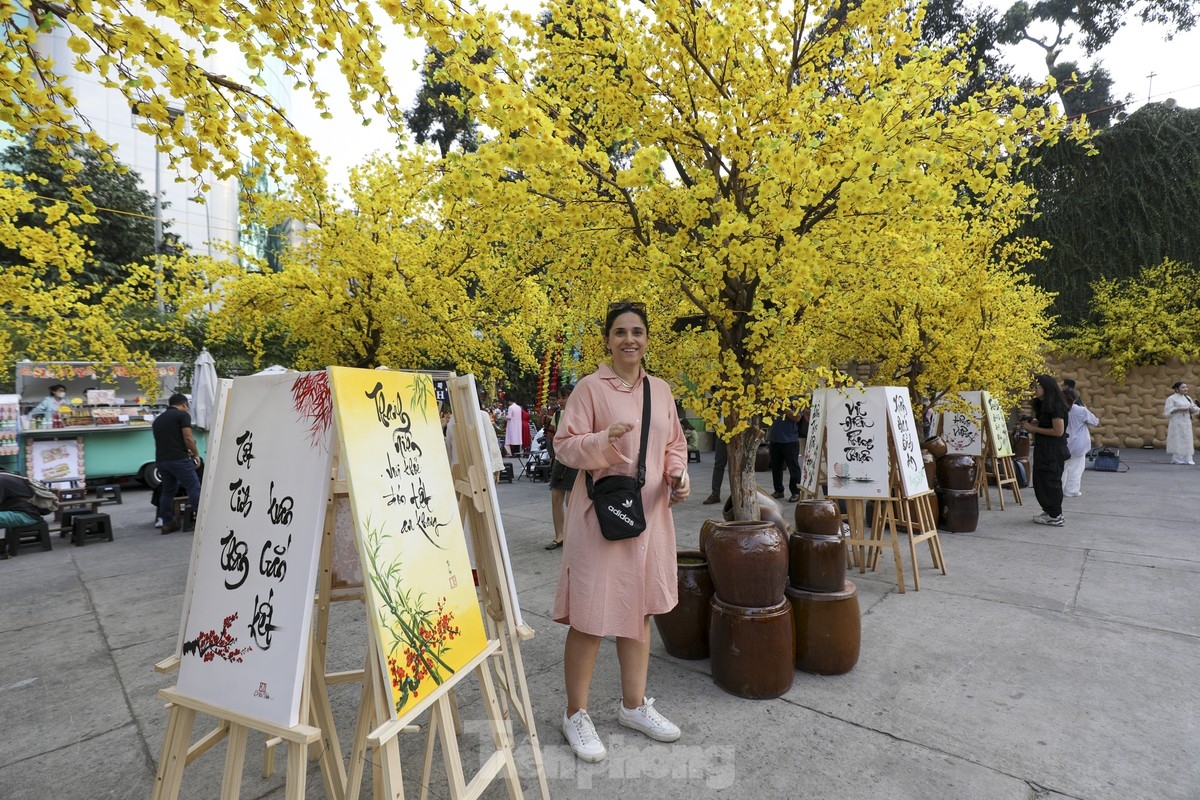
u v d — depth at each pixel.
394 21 1.82
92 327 6.08
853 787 2.10
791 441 7.64
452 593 1.75
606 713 2.64
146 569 5.25
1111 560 4.74
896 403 4.52
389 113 2.11
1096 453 10.06
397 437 1.71
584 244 3.51
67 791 2.17
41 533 6.03
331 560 2.10
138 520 7.72
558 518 5.54
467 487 2.08
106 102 23.59
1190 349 12.25
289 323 6.33
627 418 2.33
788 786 2.11
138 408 10.26
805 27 3.31
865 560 4.66
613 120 3.22
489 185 2.71
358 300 5.95
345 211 5.93
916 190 2.39
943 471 5.97
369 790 2.13
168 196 25.05
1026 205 4.11
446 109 13.28
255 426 1.71
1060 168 13.66
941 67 3.12
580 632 2.28
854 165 2.40
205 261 6.12
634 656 2.42
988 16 14.60
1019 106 2.83
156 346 12.53
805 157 2.46
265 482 1.62
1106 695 2.69
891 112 2.61
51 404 9.24
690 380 3.86
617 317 2.39
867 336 7.14
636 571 2.28
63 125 2.13
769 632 2.69
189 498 6.98
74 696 2.90
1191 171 12.62
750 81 3.06
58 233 4.21
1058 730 2.42
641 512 2.20
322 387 1.56
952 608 3.81
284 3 1.83
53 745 2.48
